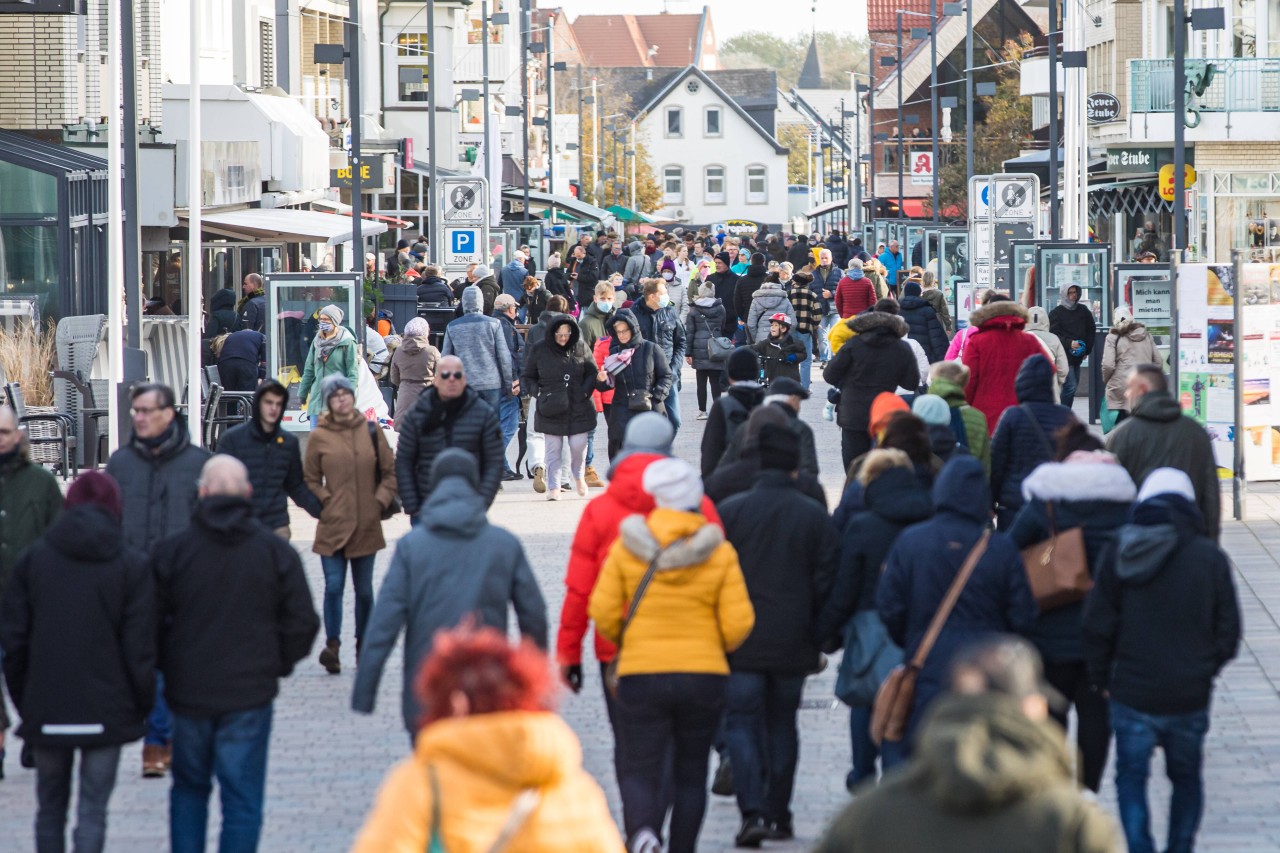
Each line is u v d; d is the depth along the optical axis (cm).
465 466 2192
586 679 3130
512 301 5872
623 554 2073
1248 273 4631
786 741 2250
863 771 2302
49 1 7069
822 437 6594
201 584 2042
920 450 2450
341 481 3203
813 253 14062
